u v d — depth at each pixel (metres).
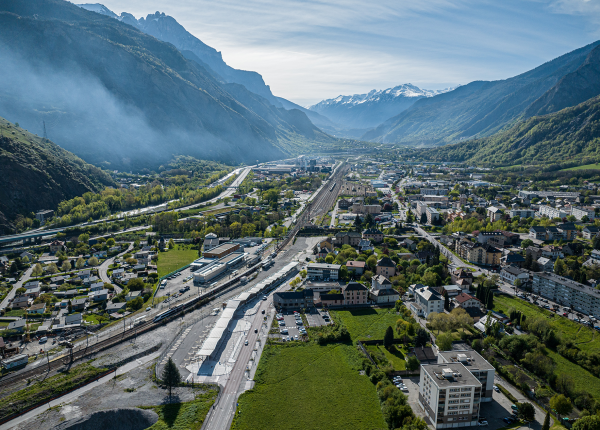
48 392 180.00
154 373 197.00
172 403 174.75
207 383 188.50
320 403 176.00
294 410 171.50
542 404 174.00
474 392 159.12
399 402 168.50
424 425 154.62
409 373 194.50
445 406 158.62
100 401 176.00
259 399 178.12
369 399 179.00
